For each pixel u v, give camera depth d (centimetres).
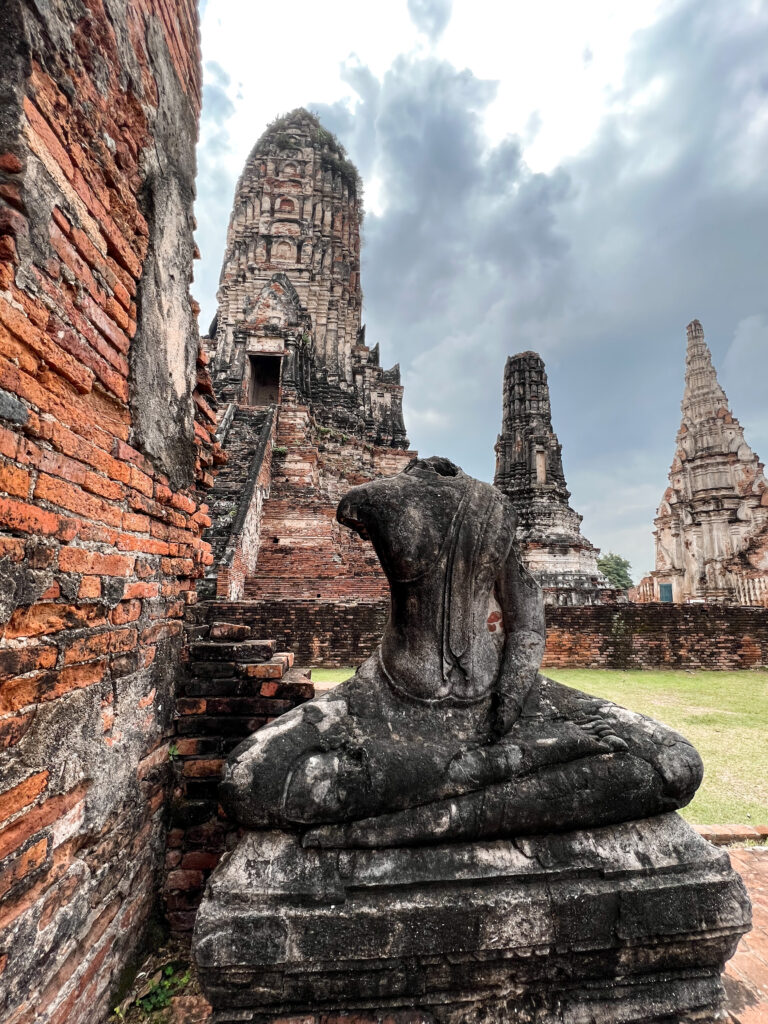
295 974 223
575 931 236
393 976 229
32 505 210
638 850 254
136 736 298
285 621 1201
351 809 242
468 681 285
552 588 1855
